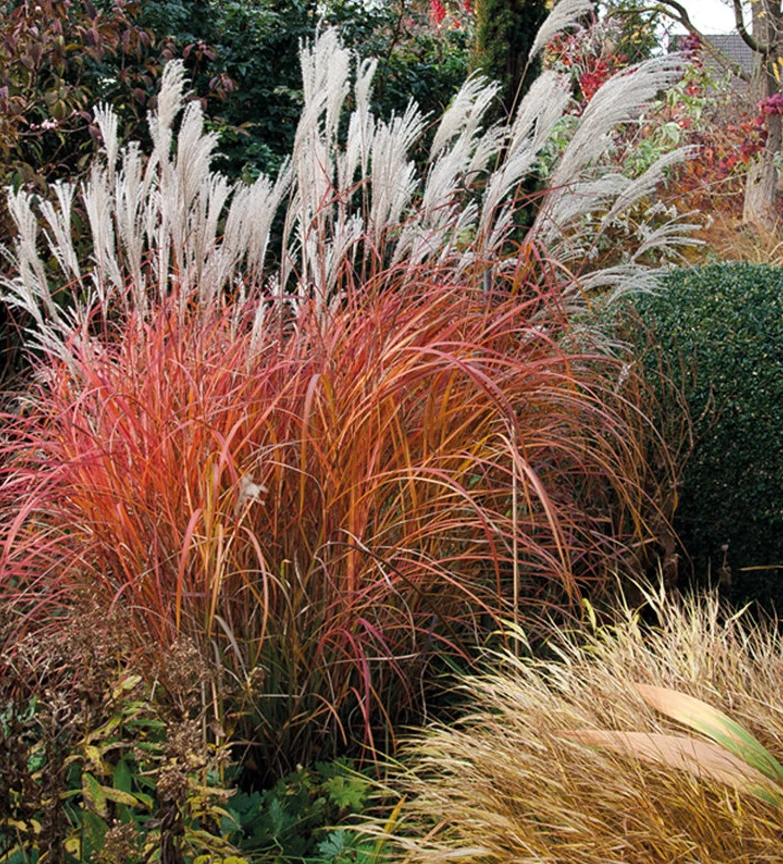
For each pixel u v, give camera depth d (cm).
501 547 314
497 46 519
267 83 845
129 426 284
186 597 263
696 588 383
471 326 335
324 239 344
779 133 1059
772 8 1139
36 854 211
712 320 388
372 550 270
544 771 224
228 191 337
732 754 212
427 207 353
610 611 352
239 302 323
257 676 241
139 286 322
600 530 373
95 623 227
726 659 271
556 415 333
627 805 207
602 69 924
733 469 373
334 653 270
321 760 278
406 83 916
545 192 362
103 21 645
